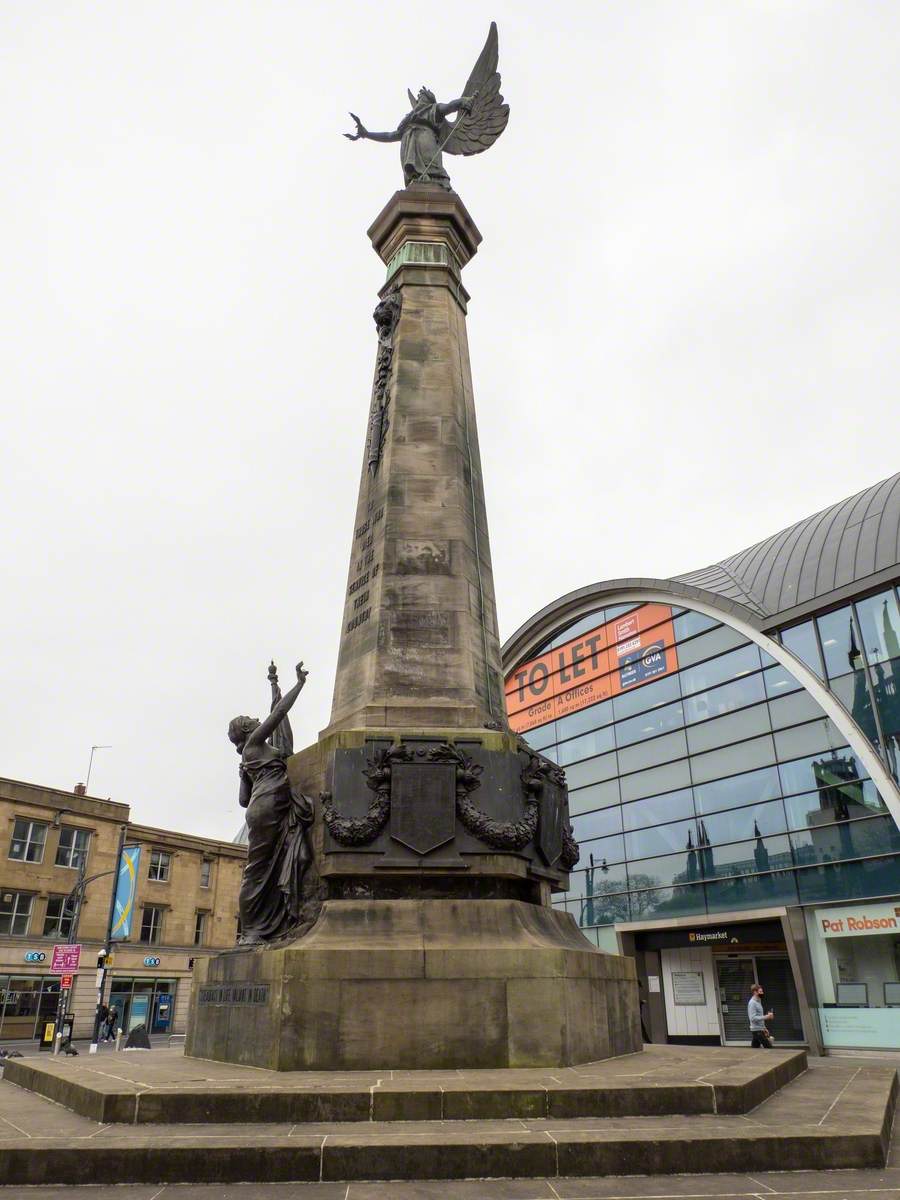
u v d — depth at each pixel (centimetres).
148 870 5028
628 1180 575
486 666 1240
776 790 3058
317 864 1030
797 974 2852
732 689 3291
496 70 1856
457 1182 571
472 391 1534
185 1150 579
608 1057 967
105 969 4091
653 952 3422
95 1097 699
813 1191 541
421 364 1438
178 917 5112
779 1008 3005
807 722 3012
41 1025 4278
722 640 3372
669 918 3294
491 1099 693
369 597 1256
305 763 1118
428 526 1284
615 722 3719
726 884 3138
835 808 2872
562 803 1199
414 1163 583
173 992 4981
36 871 4431
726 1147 604
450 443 1364
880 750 2828
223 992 995
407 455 1347
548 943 948
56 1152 575
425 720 1121
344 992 874
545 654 4150
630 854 3509
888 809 2712
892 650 2867
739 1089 723
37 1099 853
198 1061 982
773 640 3155
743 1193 535
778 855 2998
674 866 3331
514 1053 862
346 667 1245
